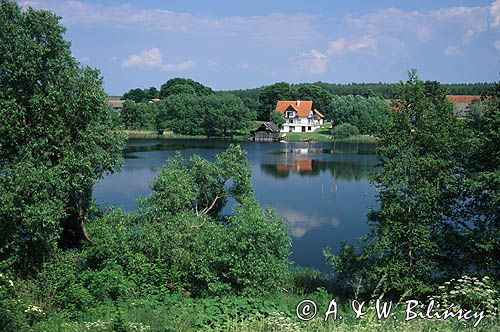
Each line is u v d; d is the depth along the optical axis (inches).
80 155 840.3
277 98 6003.9
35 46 815.1
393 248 753.0
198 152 3041.3
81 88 871.7
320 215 1491.1
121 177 1995.6
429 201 733.3
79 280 676.1
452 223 773.3
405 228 740.7
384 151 764.6
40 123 816.9
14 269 730.8
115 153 978.7
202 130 4498.0
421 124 746.2
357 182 2078.0
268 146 3821.4
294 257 1103.0
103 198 1577.3
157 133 4579.2
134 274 702.5
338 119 4601.4
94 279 648.4
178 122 4495.6
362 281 781.9
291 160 2866.6
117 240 757.3
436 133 738.8
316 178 2190.0
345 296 786.2
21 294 637.3
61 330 487.8
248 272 699.4
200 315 535.5
